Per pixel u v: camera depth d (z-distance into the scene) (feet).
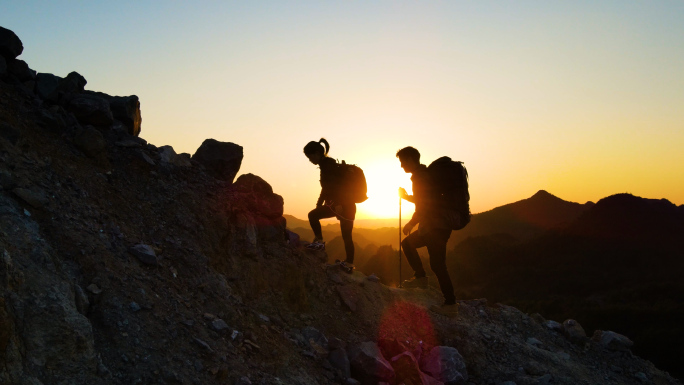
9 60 17.39
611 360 23.43
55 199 13.26
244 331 14.10
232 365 12.22
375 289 20.85
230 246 17.37
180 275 14.56
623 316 187.93
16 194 12.25
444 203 19.53
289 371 13.51
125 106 19.81
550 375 19.33
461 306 23.18
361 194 22.08
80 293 10.94
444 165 19.54
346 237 22.38
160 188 17.54
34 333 9.25
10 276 9.48
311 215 22.53
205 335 12.69
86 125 18.19
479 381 18.25
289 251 19.77
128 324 11.30
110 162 17.24
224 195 19.24
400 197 21.45
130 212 15.67
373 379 15.28
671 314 184.55
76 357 9.62
